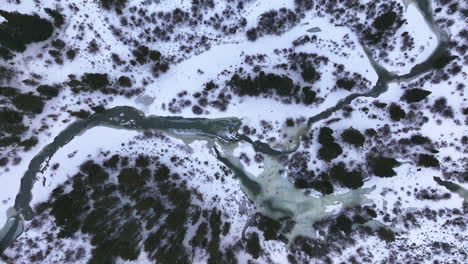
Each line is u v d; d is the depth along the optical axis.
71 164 29.36
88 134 29.66
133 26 27.92
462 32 28.20
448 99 28.97
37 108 28.42
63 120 29.31
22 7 26.69
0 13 24.20
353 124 29.77
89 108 29.30
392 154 29.73
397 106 29.23
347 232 29.64
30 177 29.23
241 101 29.75
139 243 28.70
